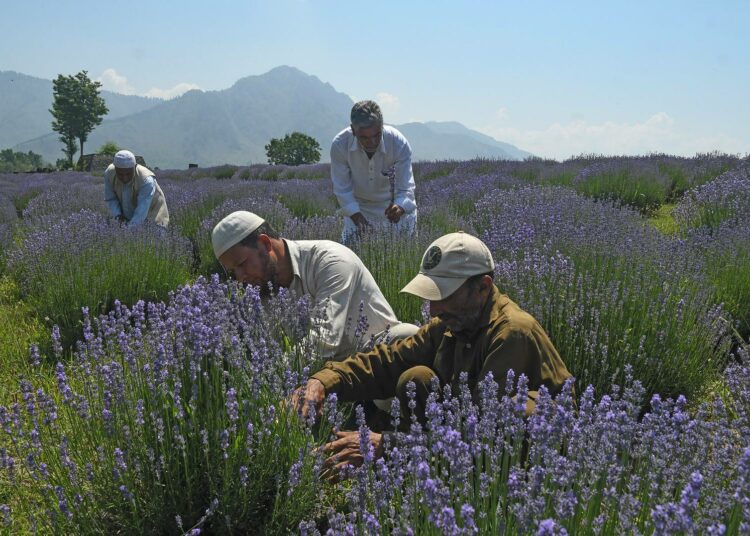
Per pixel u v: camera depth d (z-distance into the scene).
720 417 2.46
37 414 2.57
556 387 2.61
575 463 1.88
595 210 6.93
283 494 2.55
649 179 11.58
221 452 2.51
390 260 5.02
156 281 5.93
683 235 7.25
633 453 2.06
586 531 1.82
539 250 4.89
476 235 6.82
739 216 7.05
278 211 9.05
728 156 14.62
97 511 2.42
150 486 2.46
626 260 4.66
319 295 3.65
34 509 2.48
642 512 1.91
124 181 7.70
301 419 2.64
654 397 2.15
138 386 2.66
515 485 1.74
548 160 18.95
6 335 4.91
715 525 1.44
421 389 2.89
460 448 1.86
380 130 5.66
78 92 130.25
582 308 3.87
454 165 18.06
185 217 9.94
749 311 4.82
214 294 3.19
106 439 2.52
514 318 2.67
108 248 6.21
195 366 2.58
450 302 2.73
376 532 1.90
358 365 3.16
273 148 109.94
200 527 2.50
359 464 2.72
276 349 2.88
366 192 6.30
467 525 1.62
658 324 3.88
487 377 2.25
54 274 5.55
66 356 4.69
